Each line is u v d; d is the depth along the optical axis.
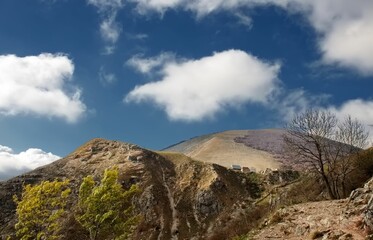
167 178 142.50
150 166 147.00
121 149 160.12
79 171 140.88
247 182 137.62
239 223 39.75
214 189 126.25
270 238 19.95
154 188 129.00
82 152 159.12
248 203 114.62
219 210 116.56
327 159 42.47
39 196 36.25
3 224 103.25
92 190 37.88
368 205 17.27
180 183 137.50
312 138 42.59
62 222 95.75
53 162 149.00
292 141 44.84
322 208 22.97
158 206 120.19
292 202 35.34
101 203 36.62
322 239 16.94
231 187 131.25
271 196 58.69
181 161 155.75
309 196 44.16
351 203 21.91
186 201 125.00
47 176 134.88
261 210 45.00
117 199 37.34
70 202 106.69
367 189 22.41
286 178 134.25
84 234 92.75
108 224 37.03
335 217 19.83
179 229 109.19
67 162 148.62
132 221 39.16
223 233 38.81
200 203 120.81
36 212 35.94
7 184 127.00
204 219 113.88
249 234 23.17
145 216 115.00
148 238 104.50
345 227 17.80
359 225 17.47
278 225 22.03
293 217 22.62
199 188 130.50
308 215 22.02
